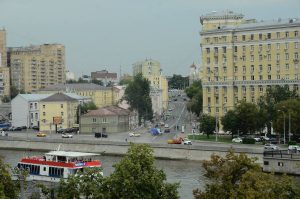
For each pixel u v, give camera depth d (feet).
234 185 224.12
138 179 239.71
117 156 640.17
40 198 301.63
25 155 655.76
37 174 456.86
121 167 241.14
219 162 230.27
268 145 615.57
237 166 225.97
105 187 241.35
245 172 224.94
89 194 240.32
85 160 463.83
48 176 450.30
